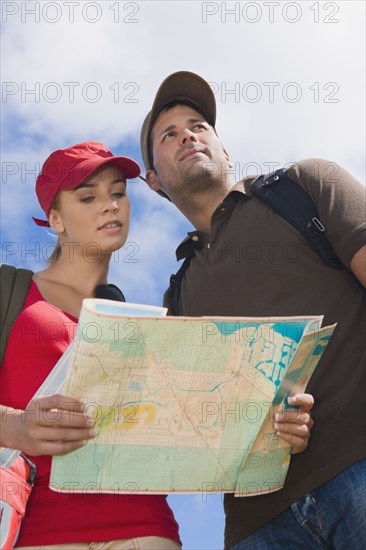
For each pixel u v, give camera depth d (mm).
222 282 3252
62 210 3035
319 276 3102
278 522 2945
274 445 2709
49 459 2652
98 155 3084
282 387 2646
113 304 2523
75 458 2510
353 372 2969
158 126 3787
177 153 3639
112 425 2533
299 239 3154
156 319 2475
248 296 3172
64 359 2564
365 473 2795
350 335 3020
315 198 3168
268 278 3150
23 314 2781
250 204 3334
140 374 2531
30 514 2613
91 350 2445
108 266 3072
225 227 3361
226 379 2611
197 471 2609
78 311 2916
